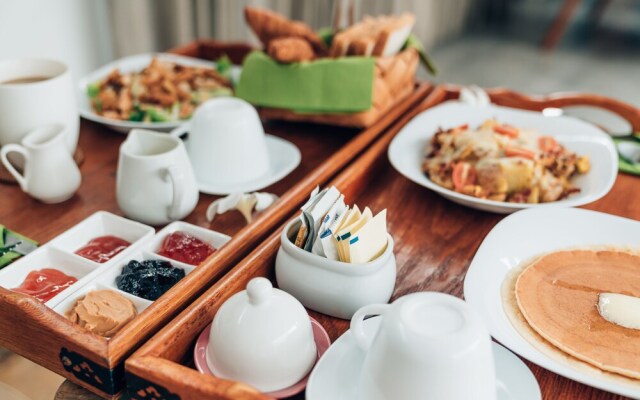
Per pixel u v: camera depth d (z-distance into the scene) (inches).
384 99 49.8
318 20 106.3
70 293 30.7
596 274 32.8
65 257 33.6
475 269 31.7
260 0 99.9
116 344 26.5
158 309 28.5
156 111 50.7
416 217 40.6
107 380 26.6
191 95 53.7
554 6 178.1
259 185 42.3
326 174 42.0
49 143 38.9
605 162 43.1
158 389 25.0
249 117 43.0
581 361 27.2
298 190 39.1
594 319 29.7
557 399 26.7
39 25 81.8
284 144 47.7
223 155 42.3
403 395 23.1
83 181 44.0
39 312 27.4
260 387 26.0
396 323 23.5
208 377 24.3
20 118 41.4
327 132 52.5
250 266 31.7
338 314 30.7
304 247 31.3
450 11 148.4
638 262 33.7
